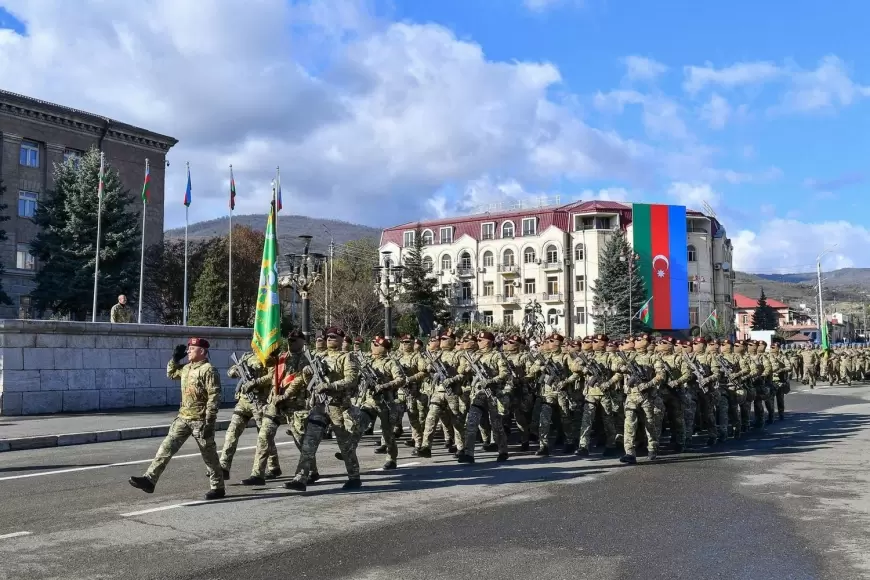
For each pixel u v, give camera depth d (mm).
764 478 10422
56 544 6652
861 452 13117
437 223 84875
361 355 11742
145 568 5945
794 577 5816
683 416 13602
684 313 73500
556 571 5934
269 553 6406
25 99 53188
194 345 8578
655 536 7078
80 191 43531
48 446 14070
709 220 79188
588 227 76812
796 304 181250
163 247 52906
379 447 13398
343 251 92375
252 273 55719
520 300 78500
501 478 10398
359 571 5914
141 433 15789
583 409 12977
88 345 20203
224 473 9500
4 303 46062
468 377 12977
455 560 6230
